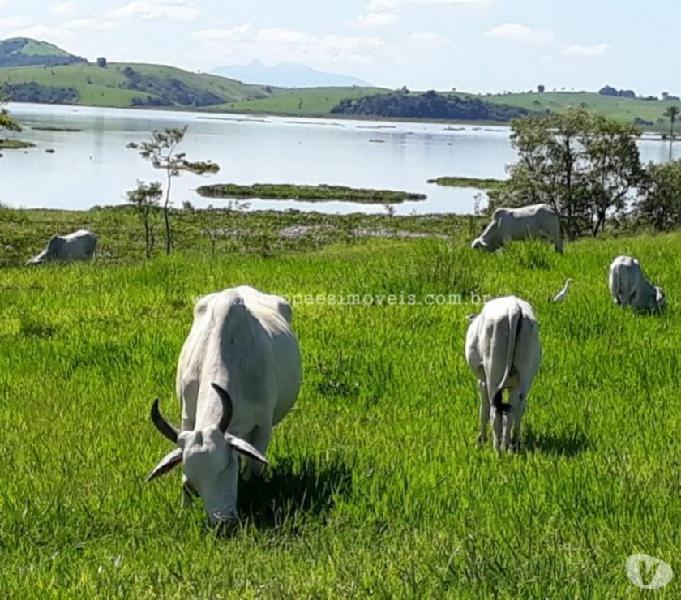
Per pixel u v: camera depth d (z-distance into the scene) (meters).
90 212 47.72
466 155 129.88
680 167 47.84
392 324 13.85
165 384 11.13
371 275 17.23
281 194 67.75
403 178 88.31
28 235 38.94
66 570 6.13
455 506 7.31
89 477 7.90
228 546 6.47
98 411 10.09
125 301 15.84
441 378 11.33
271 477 7.89
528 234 22.48
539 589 5.55
